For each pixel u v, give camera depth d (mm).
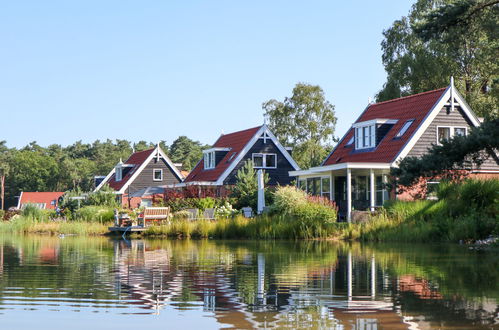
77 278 12641
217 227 28844
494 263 14906
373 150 35781
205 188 42438
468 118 34750
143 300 9922
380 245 21672
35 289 11078
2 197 111500
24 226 38281
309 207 27203
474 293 10367
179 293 10586
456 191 25125
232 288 11148
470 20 25016
